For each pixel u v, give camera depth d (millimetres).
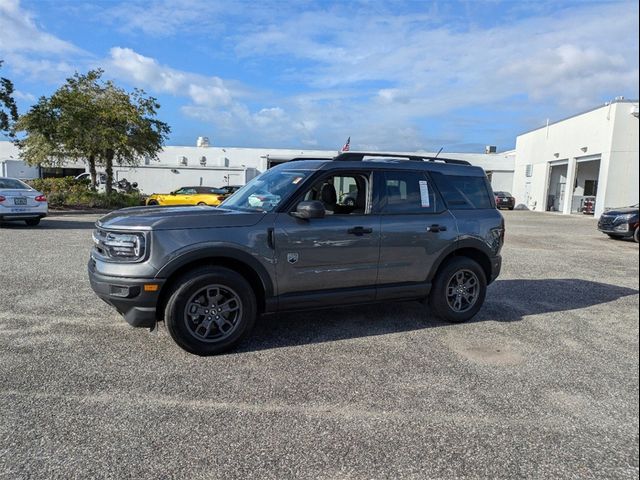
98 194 24141
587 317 5824
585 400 3561
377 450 2854
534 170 34875
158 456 2738
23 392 3461
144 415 3184
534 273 8812
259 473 2611
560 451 2891
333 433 3025
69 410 3219
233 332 4312
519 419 3262
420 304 6191
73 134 23031
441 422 3195
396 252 4965
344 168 4828
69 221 16312
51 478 2516
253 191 5066
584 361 4340
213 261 4316
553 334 5117
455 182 5512
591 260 10672
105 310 5473
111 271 4059
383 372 3984
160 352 4289
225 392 3553
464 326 5324
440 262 5266
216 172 38750
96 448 2797
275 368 4012
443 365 4172
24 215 13531
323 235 4578
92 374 3797
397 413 3301
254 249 4293
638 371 4125
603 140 25469
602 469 2719
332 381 3785
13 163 36875
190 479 2547
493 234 5586
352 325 5246
